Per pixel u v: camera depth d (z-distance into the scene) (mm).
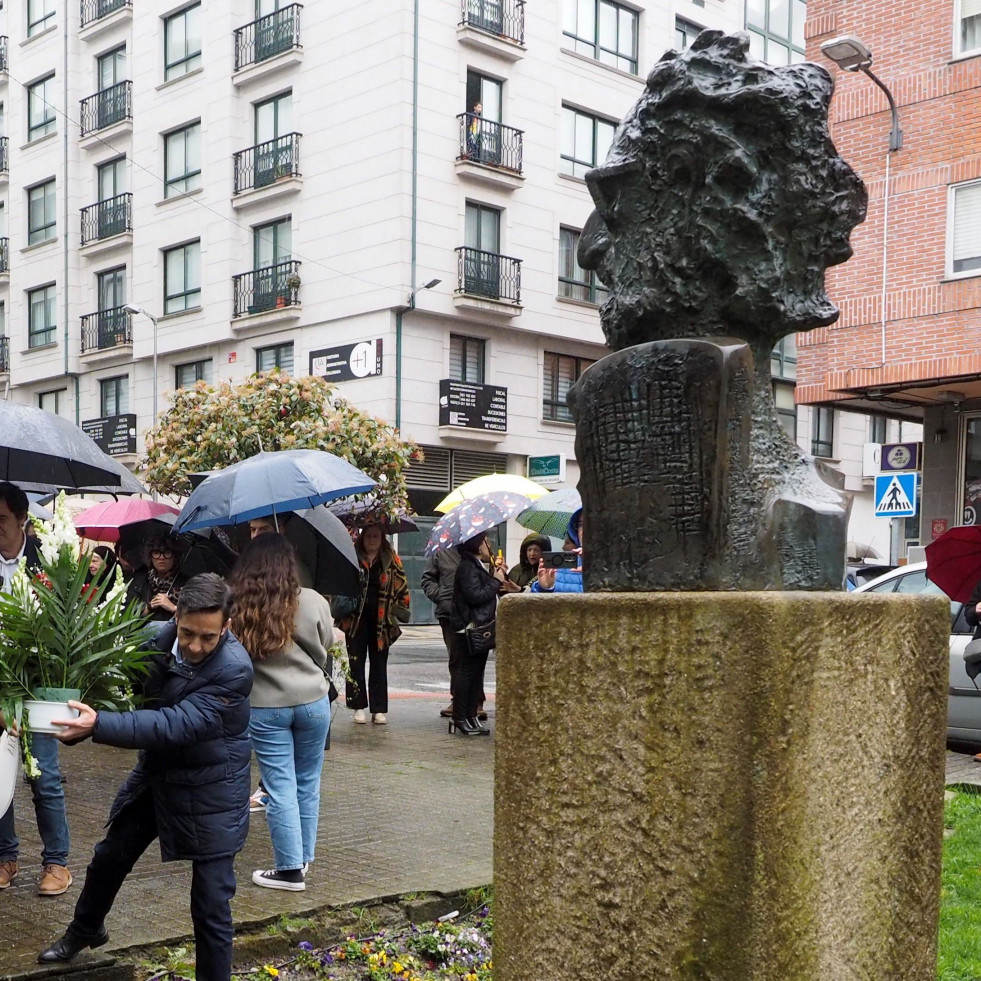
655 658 2035
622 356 2191
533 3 27734
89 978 3912
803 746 1942
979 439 18188
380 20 25578
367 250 25875
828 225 2289
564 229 28766
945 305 16812
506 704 2250
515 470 28062
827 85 2297
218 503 5977
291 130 27578
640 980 2039
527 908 2203
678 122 2260
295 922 4574
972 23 16719
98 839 5805
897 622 2148
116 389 32688
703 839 1970
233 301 28531
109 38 32469
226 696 3594
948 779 7805
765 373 2328
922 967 2205
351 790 7258
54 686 3436
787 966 1915
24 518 5277
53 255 34094
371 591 10164
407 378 25812
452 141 26203
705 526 2094
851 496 2350
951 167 16828
